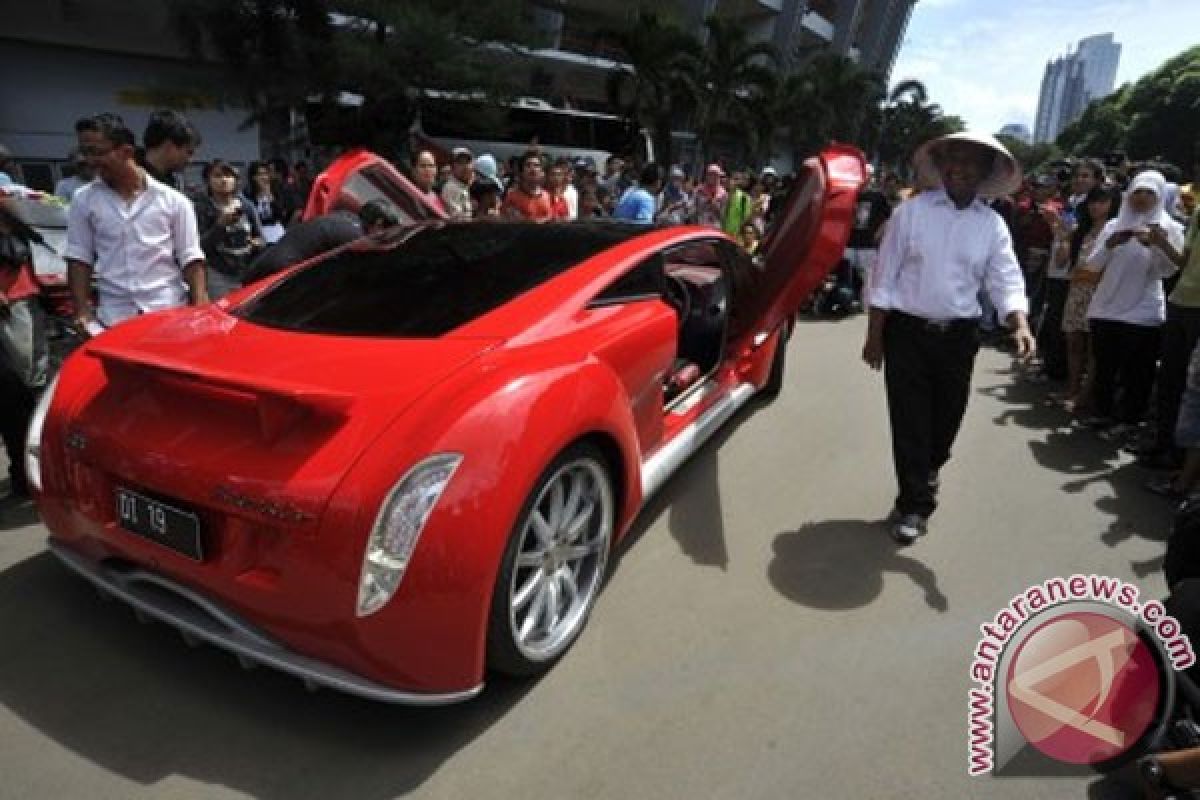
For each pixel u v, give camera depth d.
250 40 14.47
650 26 22.69
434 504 1.80
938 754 2.07
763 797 1.91
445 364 2.11
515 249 2.91
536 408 2.04
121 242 3.24
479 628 1.91
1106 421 4.86
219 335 2.42
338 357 2.17
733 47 25.34
